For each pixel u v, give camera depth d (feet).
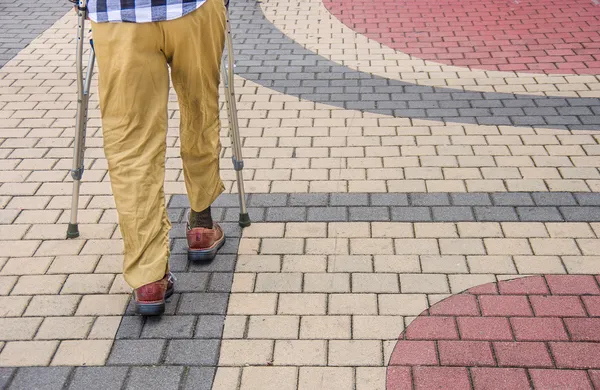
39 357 10.88
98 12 10.23
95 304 12.03
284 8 28.25
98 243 13.67
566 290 12.10
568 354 10.69
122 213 10.87
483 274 12.56
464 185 15.44
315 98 20.02
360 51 23.61
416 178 15.78
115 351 10.98
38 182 15.90
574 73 21.48
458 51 23.41
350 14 27.40
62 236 13.89
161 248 11.25
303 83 21.11
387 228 13.97
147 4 10.19
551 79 21.07
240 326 11.44
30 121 18.92
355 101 19.79
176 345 11.07
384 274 12.60
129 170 10.73
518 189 15.25
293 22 26.61
